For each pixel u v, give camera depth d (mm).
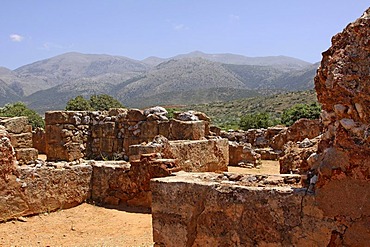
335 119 5828
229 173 7293
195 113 20516
